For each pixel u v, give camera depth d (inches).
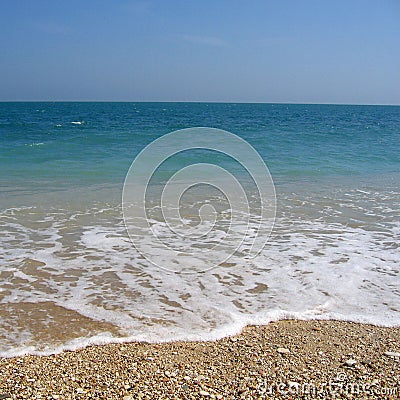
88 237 300.7
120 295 220.8
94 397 146.3
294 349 179.3
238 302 217.2
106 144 798.5
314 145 864.3
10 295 217.2
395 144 918.4
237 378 159.3
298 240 304.5
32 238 295.7
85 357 171.0
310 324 199.9
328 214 371.6
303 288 232.7
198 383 155.6
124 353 174.2
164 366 165.8
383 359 173.3
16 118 1817.2
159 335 187.9
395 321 203.9
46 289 224.5
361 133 1187.3
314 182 514.9
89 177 507.2
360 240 307.6
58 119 1761.8
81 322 195.9
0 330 187.6
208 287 231.9
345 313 209.9
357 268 258.8
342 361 171.5
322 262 266.4
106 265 255.6
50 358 169.8
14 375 157.6
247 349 179.0
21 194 414.0
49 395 146.5
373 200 425.7
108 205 382.3
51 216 345.4
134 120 1708.9
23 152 682.2
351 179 540.4
